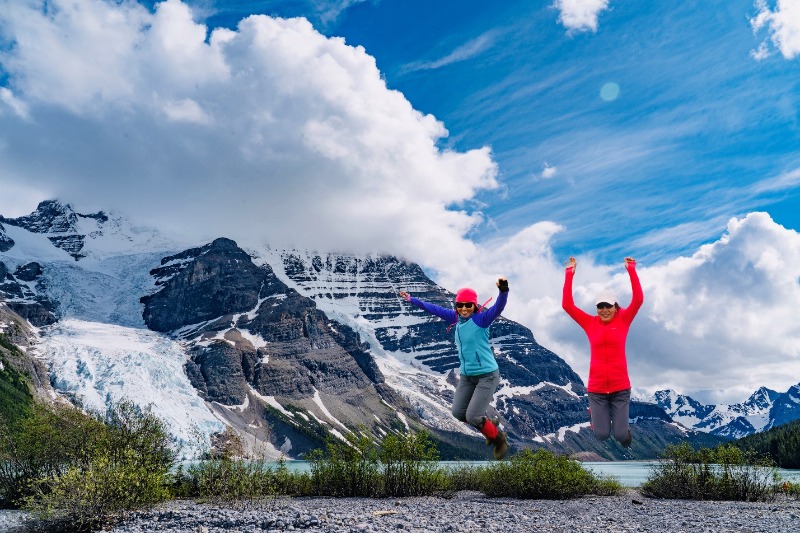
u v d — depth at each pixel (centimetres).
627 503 2991
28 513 2523
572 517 2075
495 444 904
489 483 3591
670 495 3425
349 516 1897
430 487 3500
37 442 2780
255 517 1875
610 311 981
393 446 3481
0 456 2792
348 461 3534
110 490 2203
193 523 1855
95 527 2125
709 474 3366
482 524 1744
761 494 3225
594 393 969
